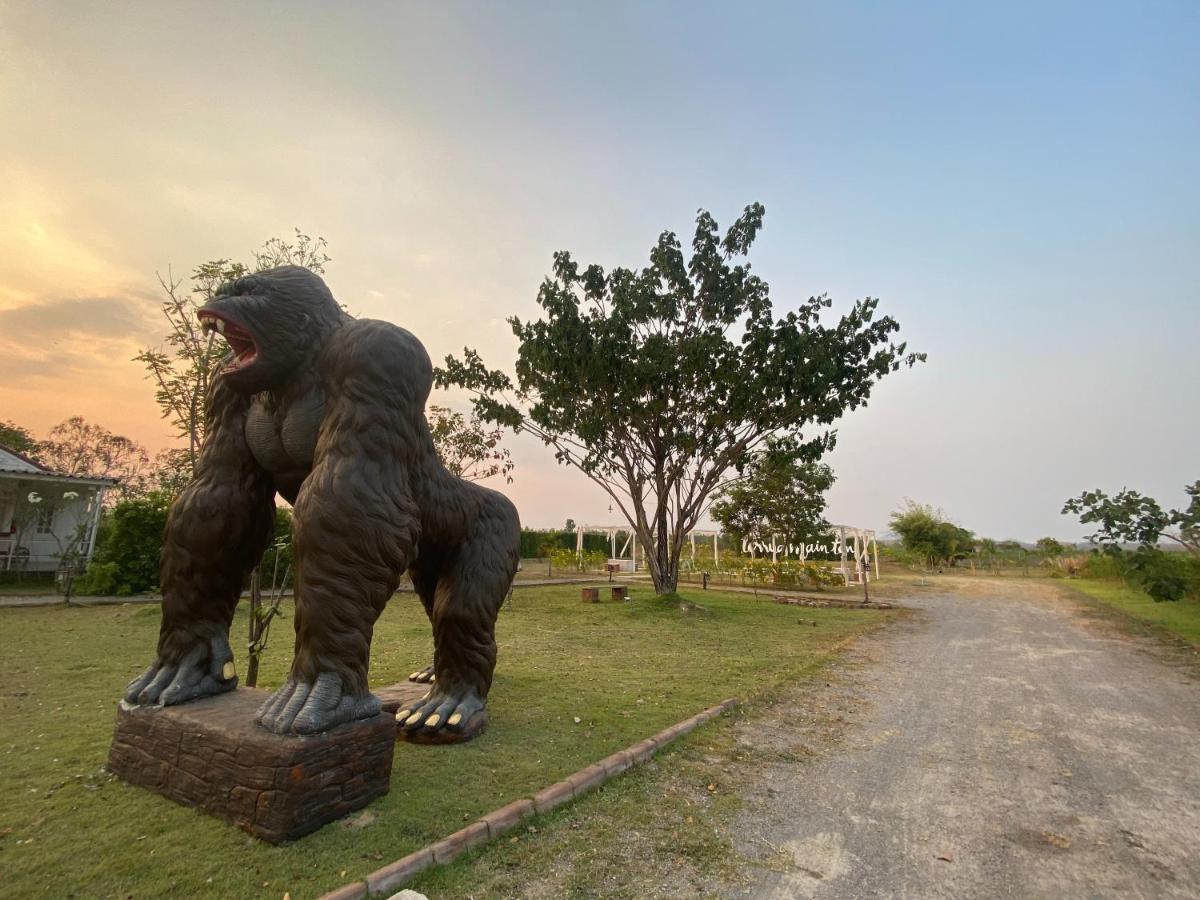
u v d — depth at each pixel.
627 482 14.98
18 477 13.45
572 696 5.94
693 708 5.73
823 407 13.20
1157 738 5.40
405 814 3.25
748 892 2.85
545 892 2.75
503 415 14.92
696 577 27.09
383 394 3.44
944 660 8.96
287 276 3.59
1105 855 3.32
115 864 2.68
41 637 7.87
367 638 3.37
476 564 4.65
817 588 22.75
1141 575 12.12
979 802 3.99
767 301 13.71
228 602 3.89
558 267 14.35
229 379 3.50
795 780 4.24
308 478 3.35
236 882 2.59
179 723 3.34
